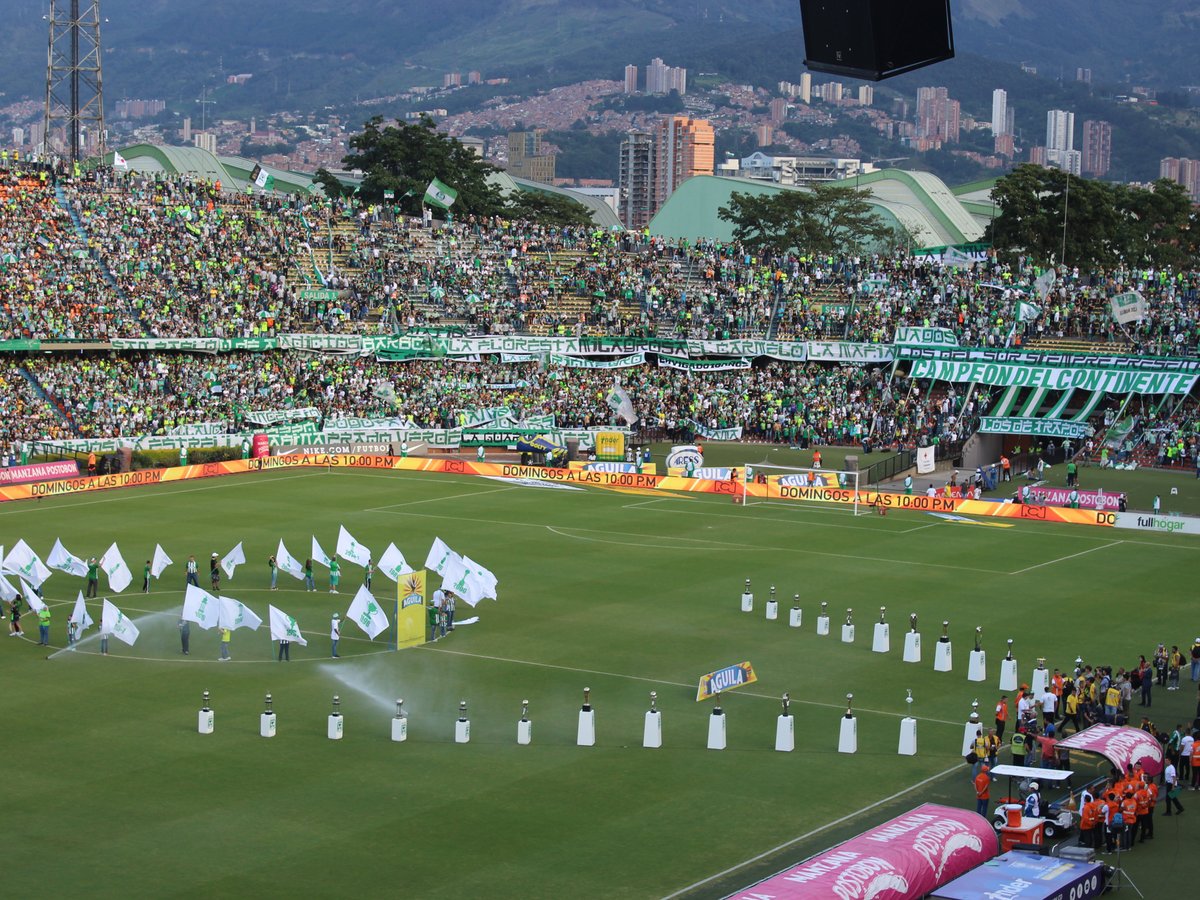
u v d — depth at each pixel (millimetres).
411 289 171875
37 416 138625
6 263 150750
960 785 58594
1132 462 142625
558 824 53656
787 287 174750
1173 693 72625
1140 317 151500
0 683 71812
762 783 58500
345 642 80625
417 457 145875
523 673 74625
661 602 89938
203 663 76000
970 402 153750
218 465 138250
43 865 49219
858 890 41906
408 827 53125
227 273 163125
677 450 137625
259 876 48500
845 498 128125
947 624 79188
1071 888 44125
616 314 171500
